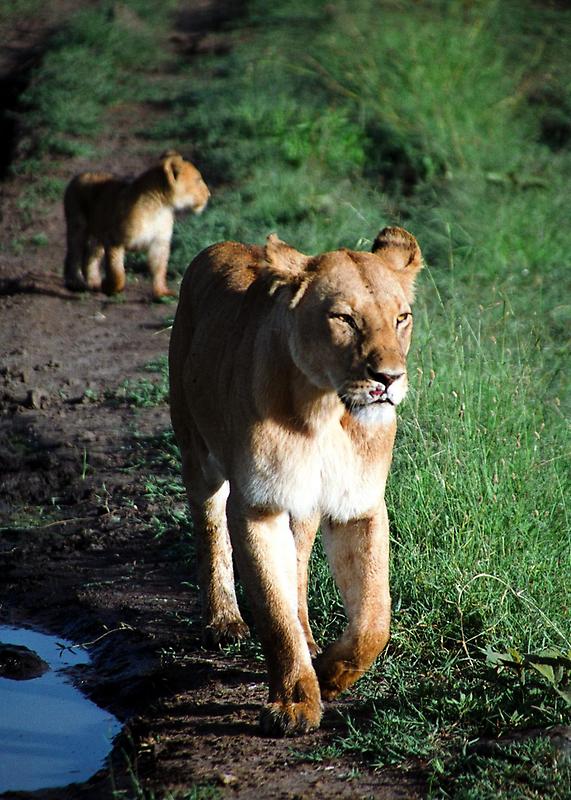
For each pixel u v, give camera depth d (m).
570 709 9.73
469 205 25.20
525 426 14.30
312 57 35.59
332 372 9.54
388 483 13.81
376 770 9.37
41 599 14.05
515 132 30.16
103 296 25.23
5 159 34.84
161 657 12.11
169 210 24.41
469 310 18.91
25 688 12.05
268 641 10.17
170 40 42.25
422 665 11.12
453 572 12.00
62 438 18.22
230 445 10.55
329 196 26.75
